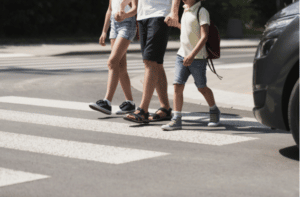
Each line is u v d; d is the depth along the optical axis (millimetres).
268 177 5297
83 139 7145
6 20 37750
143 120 8250
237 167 5688
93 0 43469
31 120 8609
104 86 13812
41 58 23328
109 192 4777
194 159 6031
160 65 8414
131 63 21406
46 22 40406
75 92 12555
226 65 20438
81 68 18891
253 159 6059
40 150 6426
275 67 5941
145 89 8242
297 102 5695
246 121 8719
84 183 5051
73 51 26000
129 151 6422
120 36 8891
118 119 8867
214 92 12297
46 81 14672
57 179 5180
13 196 4660
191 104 10805
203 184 5035
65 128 7957
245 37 42469
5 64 19938
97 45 30875
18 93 12148
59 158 6027
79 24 42875
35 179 5176
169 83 14211
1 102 10656
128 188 4898
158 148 6605
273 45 5984
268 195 4715
